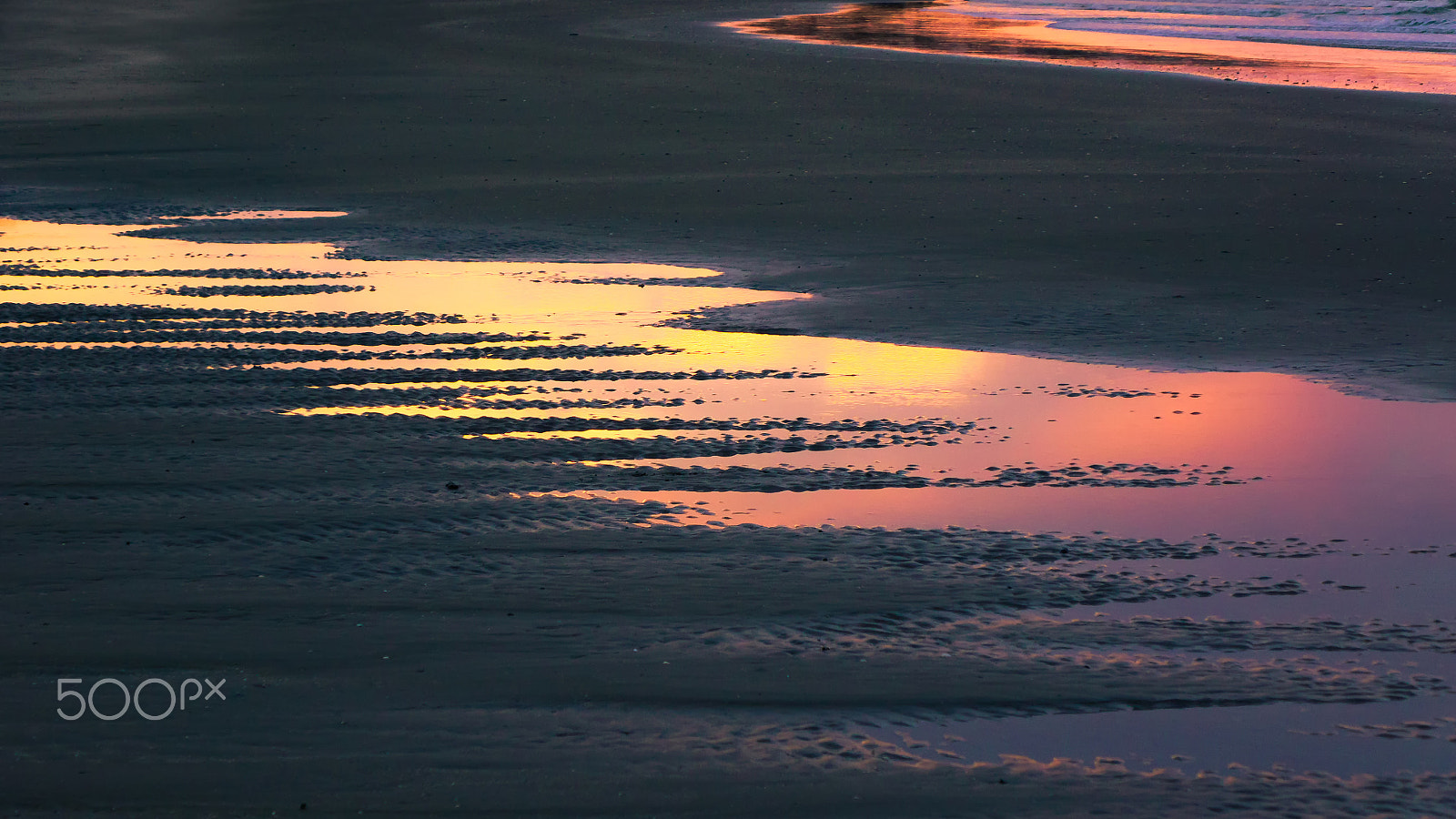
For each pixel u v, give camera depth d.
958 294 21.78
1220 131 37.72
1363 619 10.66
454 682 9.63
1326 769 8.63
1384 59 57.16
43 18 70.00
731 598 10.99
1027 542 12.12
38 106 45.25
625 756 8.69
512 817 8.03
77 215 29.36
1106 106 42.06
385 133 39.34
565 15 73.12
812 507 12.95
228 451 14.30
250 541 12.08
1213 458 14.37
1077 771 8.59
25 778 8.38
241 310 20.27
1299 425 15.43
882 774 8.52
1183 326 19.75
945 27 70.94
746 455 14.33
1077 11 80.94
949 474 13.83
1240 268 23.27
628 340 18.80
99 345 18.27
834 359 18.06
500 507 12.88
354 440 14.68
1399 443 14.82
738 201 29.75
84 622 10.52
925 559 11.77
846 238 26.22
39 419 15.34
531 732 8.98
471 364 17.48
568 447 14.53
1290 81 49.72
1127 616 10.70
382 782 8.37
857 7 81.88
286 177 33.56
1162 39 65.75
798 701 9.40
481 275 23.30
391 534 12.25
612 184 31.89
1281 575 11.49
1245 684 9.65
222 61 55.31
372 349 18.14
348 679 9.67
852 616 10.68
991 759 8.73
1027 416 15.72
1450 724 9.14
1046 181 31.36
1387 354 18.27
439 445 14.53
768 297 21.69
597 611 10.77
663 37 62.72
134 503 12.92
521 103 44.16
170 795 8.21
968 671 9.83
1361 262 23.56
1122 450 14.57
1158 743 8.93
